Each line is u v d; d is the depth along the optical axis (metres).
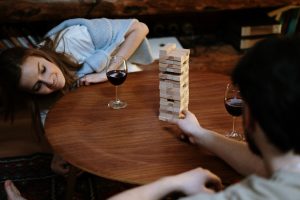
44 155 2.22
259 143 0.71
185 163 1.13
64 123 1.35
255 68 0.66
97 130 1.31
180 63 1.22
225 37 2.87
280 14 2.65
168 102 1.31
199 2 2.37
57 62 1.77
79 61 1.91
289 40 0.67
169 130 1.29
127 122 1.35
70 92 1.58
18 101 1.81
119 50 1.94
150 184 0.92
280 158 0.68
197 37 2.87
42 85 1.64
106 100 1.51
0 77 1.66
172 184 0.93
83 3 2.24
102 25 1.92
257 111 0.65
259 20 2.67
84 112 1.42
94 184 1.97
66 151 1.20
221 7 2.41
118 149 1.20
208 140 1.16
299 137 0.64
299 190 0.62
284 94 0.62
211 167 1.12
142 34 1.98
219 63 2.62
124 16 2.54
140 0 2.30
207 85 1.58
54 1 2.21
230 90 1.25
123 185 1.72
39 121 1.88
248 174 1.05
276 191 0.63
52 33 1.98
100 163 1.14
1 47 2.38
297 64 0.63
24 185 1.99
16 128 2.45
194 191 0.94
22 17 2.21
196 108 1.42
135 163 1.14
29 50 1.67
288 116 0.63
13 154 2.23
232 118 1.35
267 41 0.69
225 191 0.71
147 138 1.25
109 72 1.48
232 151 1.10
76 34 1.89
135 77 1.69
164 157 1.16
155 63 2.24
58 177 2.04
